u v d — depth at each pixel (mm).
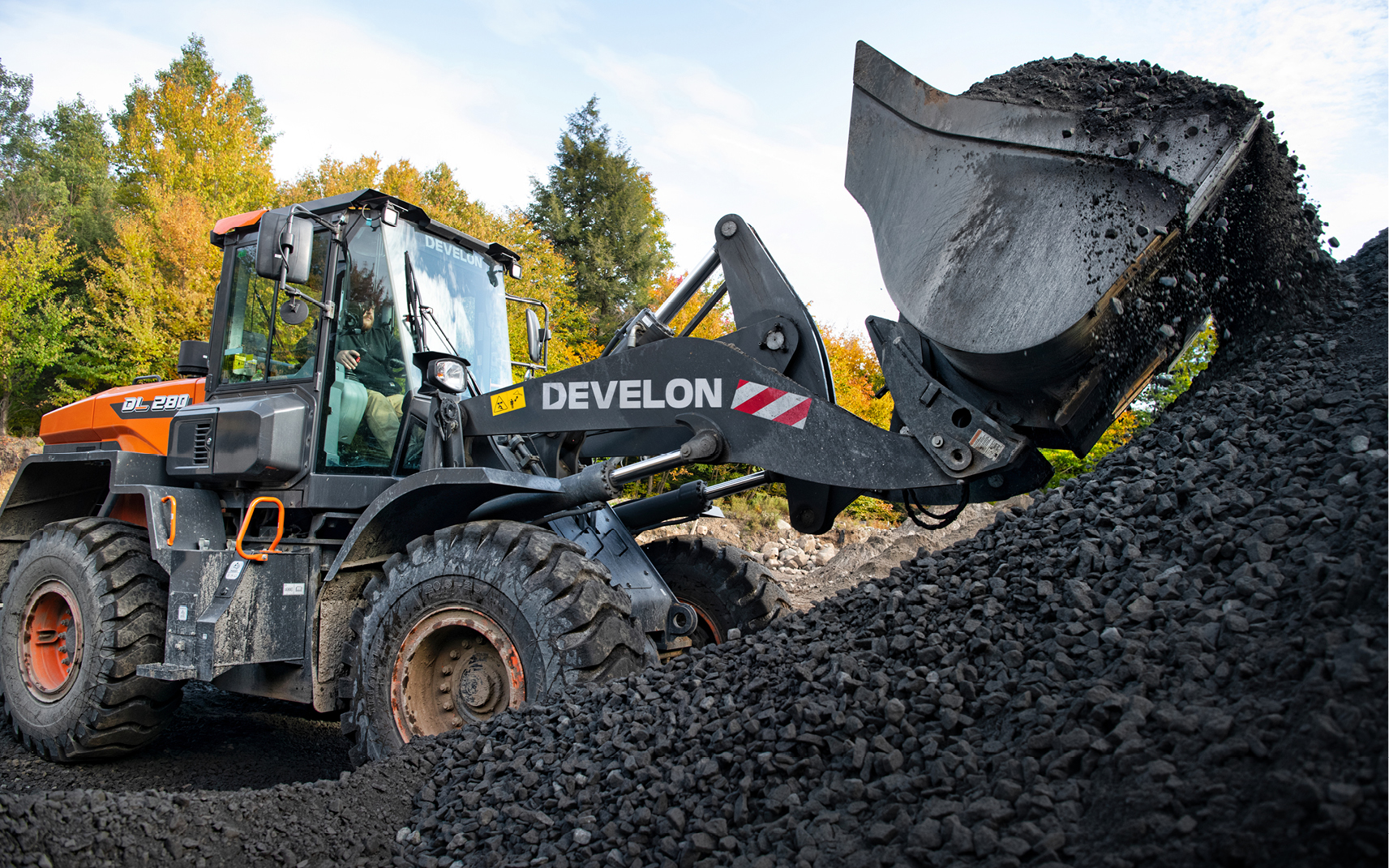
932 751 2109
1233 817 1529
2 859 2586
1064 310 2773
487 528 3609
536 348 5578
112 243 26656
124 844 2643
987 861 1696
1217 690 1858
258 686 4375
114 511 4918
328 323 4543
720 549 5164
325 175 22844
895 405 3338
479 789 2783
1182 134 2820
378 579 3812
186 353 5398
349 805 2887
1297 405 2689
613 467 3812
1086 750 1859
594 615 3391
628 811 2416
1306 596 1939
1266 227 3035
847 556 10492
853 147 3555
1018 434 3123
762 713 2574
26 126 38844
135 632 4363
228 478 4480
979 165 3139
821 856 1941
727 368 3635
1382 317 2986
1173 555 2365
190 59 37688
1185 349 3119
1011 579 2645
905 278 3209
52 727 4426
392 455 4465
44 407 23031
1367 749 1506
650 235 29906
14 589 4809
